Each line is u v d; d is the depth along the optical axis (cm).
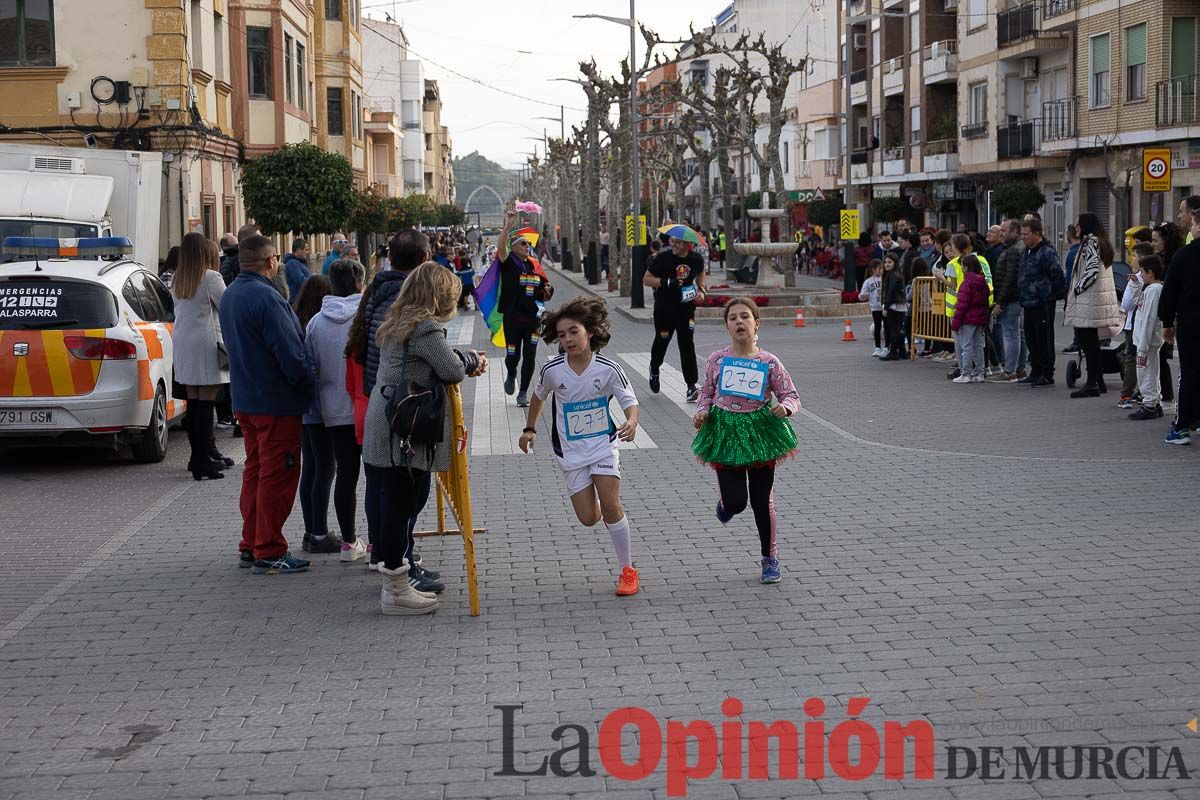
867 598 766
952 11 5606
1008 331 1794
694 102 5297
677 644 691
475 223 19400
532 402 803
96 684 653
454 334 2970
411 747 557
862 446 1302
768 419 795
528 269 1664
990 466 1172
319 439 906
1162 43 3706
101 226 1964
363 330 809
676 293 1670
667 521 991
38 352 1253
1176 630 686
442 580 839
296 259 1812
